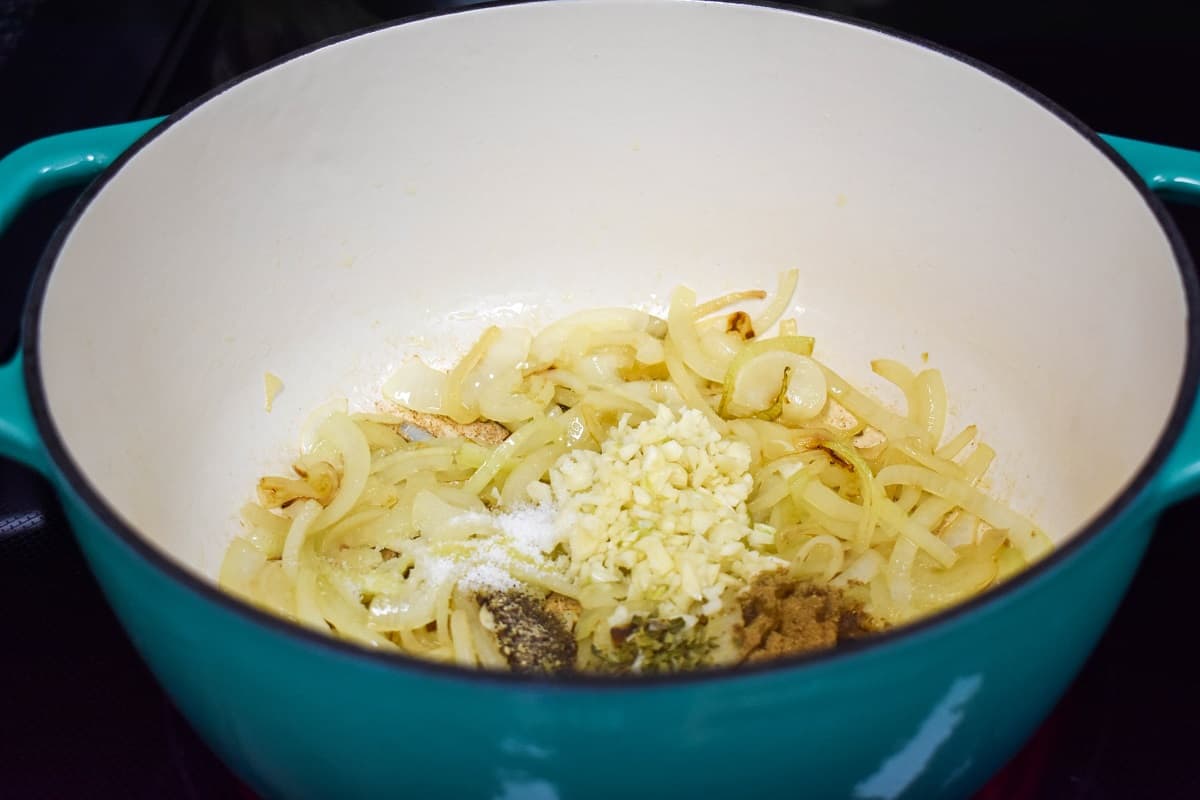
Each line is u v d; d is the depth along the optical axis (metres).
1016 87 0.51
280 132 0.53
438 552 0.52
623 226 0.58
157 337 0.51
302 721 0.41
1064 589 0.41
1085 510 0.50
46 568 0.54
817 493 0.52
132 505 0.49
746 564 0.50
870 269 0.56
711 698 0.38
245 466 0.54
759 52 0.54
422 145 0.55
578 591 0.50
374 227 0.56
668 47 0.54
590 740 0.39
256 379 0.55
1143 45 0.62
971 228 0.54
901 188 0.55
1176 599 0.52
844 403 0.56
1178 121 0.62
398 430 0.56
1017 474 0.53
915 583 0.51
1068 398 0.52
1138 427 0.47
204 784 0.49
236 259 0.53
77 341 0.47
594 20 0.53
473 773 0.40
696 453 0.52
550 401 0.56
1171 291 0.46
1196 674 0.50
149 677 0.51
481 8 0.53
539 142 0.56
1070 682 0.46
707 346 0.57
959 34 0.63
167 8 0.63
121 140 0.50
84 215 0.47
